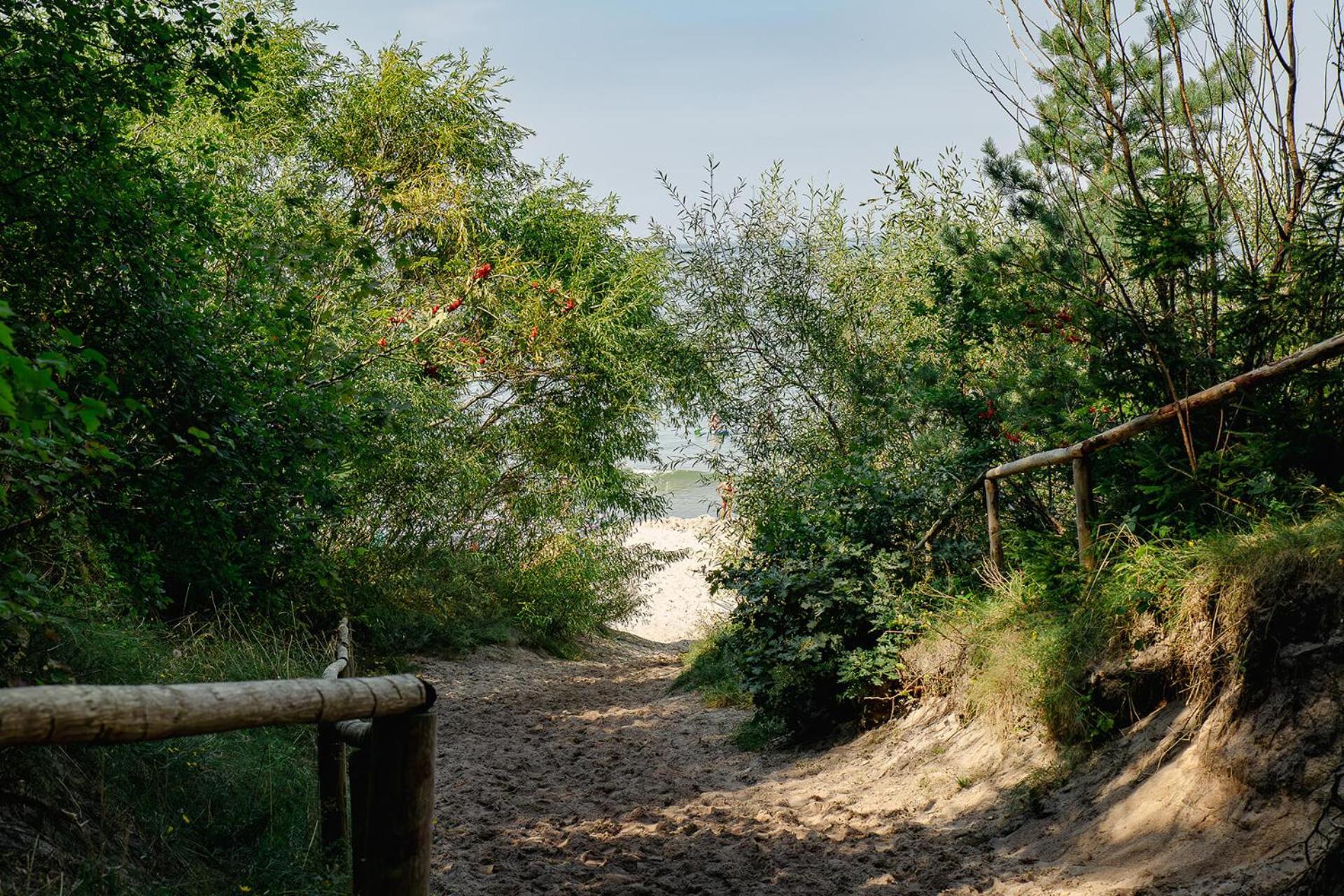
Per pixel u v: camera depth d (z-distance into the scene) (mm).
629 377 15867
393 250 7516
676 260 12086
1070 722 4984
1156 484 5465
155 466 4848
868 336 11141
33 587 3949
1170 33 6137
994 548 6645
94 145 4957
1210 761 4059
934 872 4457
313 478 5938
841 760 6672
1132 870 3910
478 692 12586
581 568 17438
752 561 7930
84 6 4828
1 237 4766
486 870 5012
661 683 12859
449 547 15227
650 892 4531
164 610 7277
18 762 3762
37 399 2809
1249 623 4129
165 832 4156
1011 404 7094
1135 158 6172
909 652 6773
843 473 8023
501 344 15266
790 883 4535
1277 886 3367
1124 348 5777
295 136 14461
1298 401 5219
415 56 16469
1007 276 6555
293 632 9102
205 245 5695
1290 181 5703
